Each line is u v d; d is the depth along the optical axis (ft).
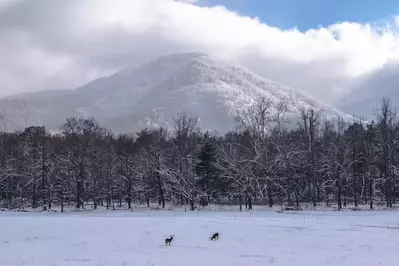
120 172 254.68
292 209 194.59
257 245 86.58
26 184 245.45
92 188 252.01
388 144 234.58
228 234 100.68
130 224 117.91
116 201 292.40
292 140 240.12
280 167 218.38
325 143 282.97
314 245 86.07
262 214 163.12
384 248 82.33
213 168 234.99
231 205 227.20
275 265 68.13
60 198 242.37
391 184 238.68
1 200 264.72
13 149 288.71
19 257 76.02
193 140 271.90
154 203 266.98
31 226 115.24
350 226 114.62
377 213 170.71
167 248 84.23
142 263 70.13
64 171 243.19
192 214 164.66
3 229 110.63
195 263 70.08
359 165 238.89
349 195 256.11
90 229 110.22
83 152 252.21
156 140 285.64
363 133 280.72
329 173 231.09
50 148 268.41
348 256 74.84
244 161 220.43
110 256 76.28
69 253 79.41
